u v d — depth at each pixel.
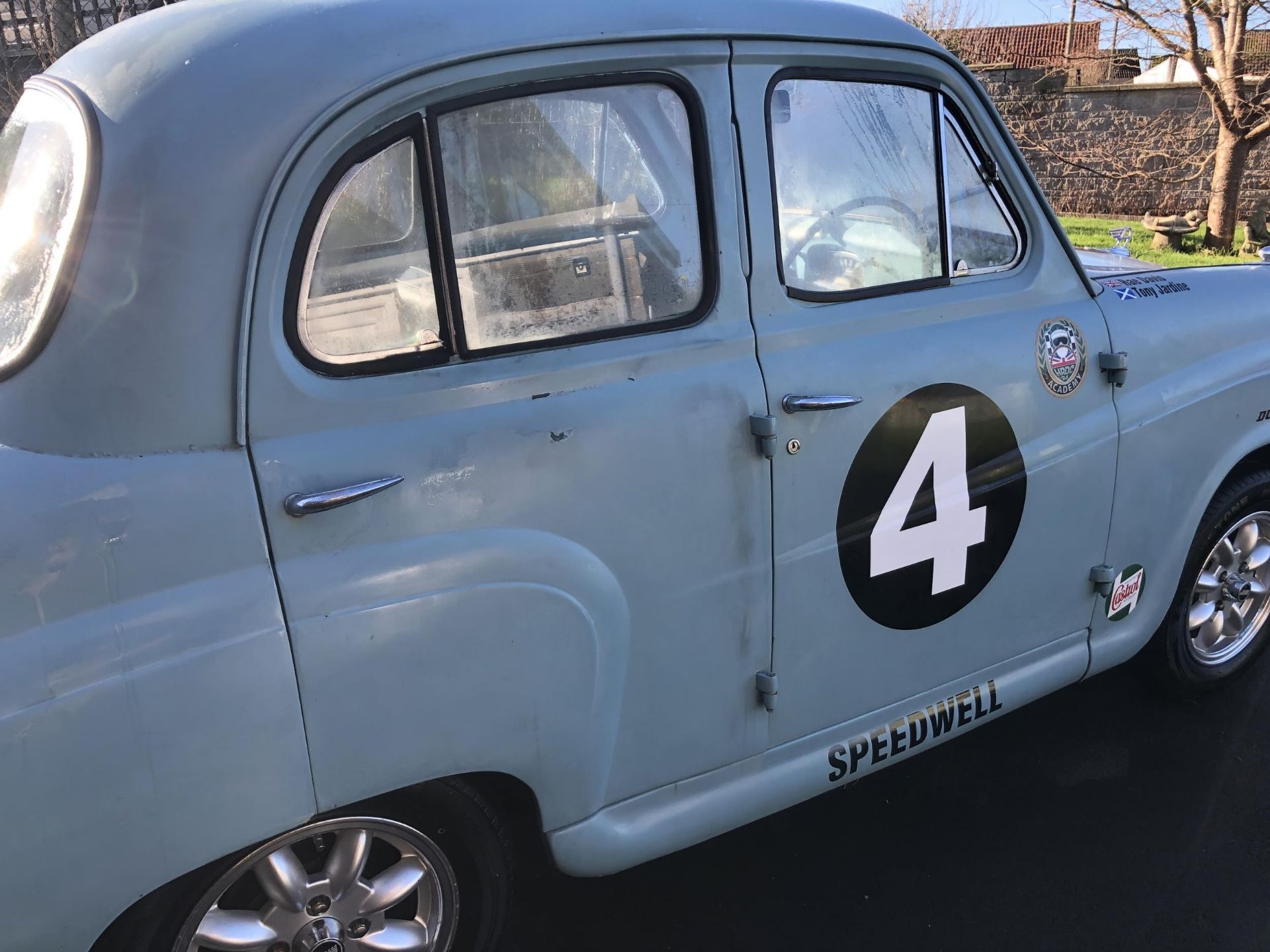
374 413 1.64
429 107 1.67
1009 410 2.32
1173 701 3.21
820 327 2.07
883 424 2.12
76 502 1.43
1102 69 16.89
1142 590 2.76
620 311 1.89
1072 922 2.37
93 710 1.42
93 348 1.47
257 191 1.53
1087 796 2.80
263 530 1.54
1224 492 2.93
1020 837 2.65
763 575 2.03
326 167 1.59
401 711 1.66
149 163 1.49
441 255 1.70
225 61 1.57
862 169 2.17
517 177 1.77
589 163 1.83
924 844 2.64
